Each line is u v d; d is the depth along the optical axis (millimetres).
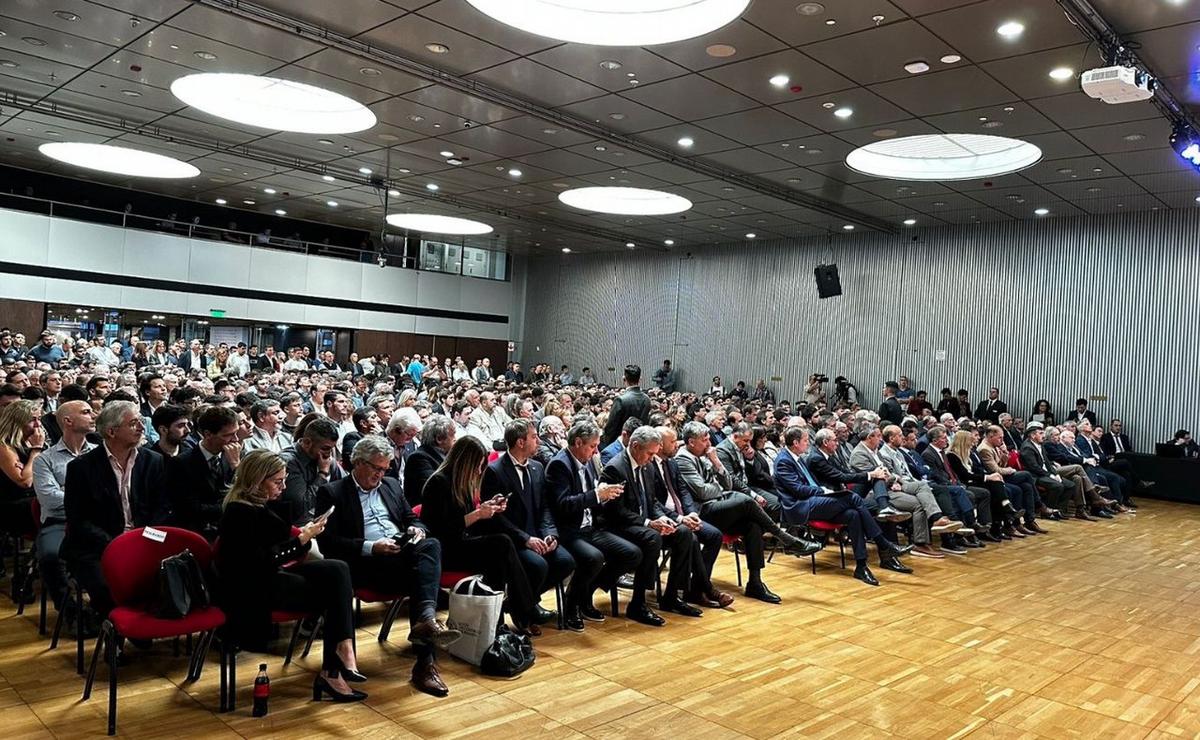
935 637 5348
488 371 22266
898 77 8406
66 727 3400
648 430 5621
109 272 17688
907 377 16875
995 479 9031
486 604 4379
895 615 5832
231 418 4582
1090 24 6891
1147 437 13992
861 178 12781
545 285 25094
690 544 5652
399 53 8477
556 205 16531
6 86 10547
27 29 8391
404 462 5957
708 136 10945
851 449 8602
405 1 7199
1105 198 13164
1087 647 5297
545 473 5344
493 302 24969
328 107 11484
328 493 4340
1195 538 9750
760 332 19719
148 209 18672
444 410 9609
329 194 16875
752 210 15703
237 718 3580
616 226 18797
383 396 7395
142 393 7375
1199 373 13531
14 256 16469
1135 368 14180
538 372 22734
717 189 13969
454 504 4672
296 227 21141
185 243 18797
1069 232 15023
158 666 4145
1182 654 5238
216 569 3768
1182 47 7367
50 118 12016
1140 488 13328
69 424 4539
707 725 3777
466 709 3814
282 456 4586
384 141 12172
